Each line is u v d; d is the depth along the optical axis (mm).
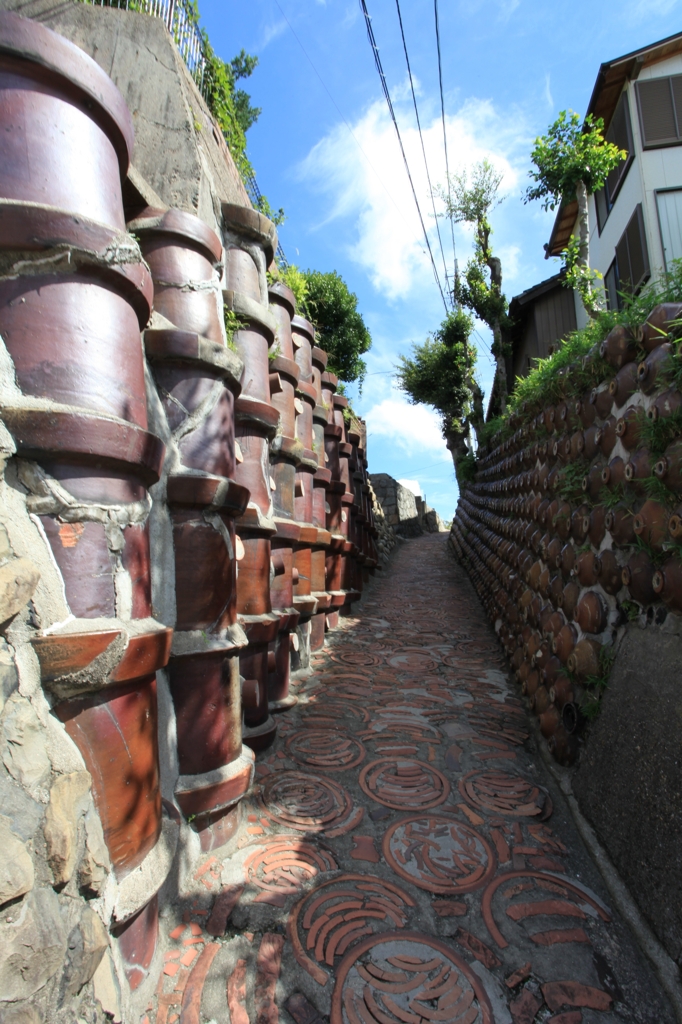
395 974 1772
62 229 1461
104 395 1557
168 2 3799
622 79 9500
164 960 1793
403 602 7836
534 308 12047
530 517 4770
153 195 2451
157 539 2172
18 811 1200
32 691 1316
